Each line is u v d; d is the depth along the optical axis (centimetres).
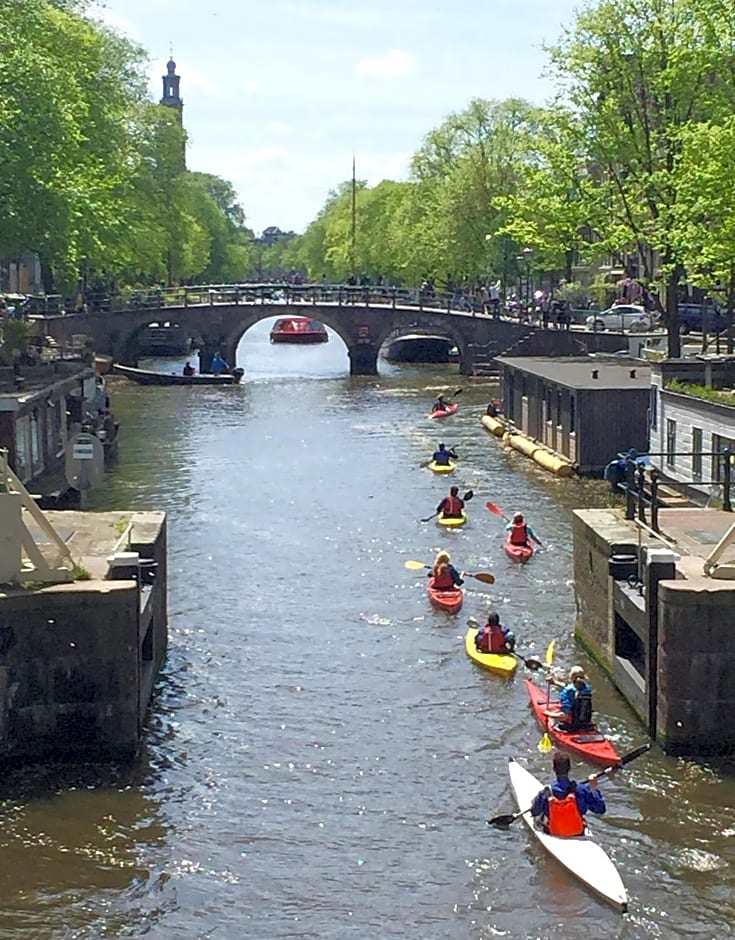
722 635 2244
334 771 2302
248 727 2486
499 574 3569
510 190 9394
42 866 1972
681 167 4666
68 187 5650
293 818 2131
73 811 2127
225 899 1897
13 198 5362
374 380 8994
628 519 2870
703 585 2259
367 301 9475
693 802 2153
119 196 7956
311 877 1956
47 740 2259
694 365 4297
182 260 11581
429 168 10681
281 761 2341
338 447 5841
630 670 2520
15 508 2247
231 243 16950
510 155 9325
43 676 2234
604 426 4978
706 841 2042
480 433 6281
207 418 6894
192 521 4253
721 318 7200
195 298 9756
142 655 2598
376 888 1928
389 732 2473
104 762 2281
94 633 2234
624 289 8812
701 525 2836
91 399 5334
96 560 2500
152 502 4566
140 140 9112
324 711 2573
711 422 3800
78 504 4409
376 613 3216
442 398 6919
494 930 1822
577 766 2294
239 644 2972
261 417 6931
